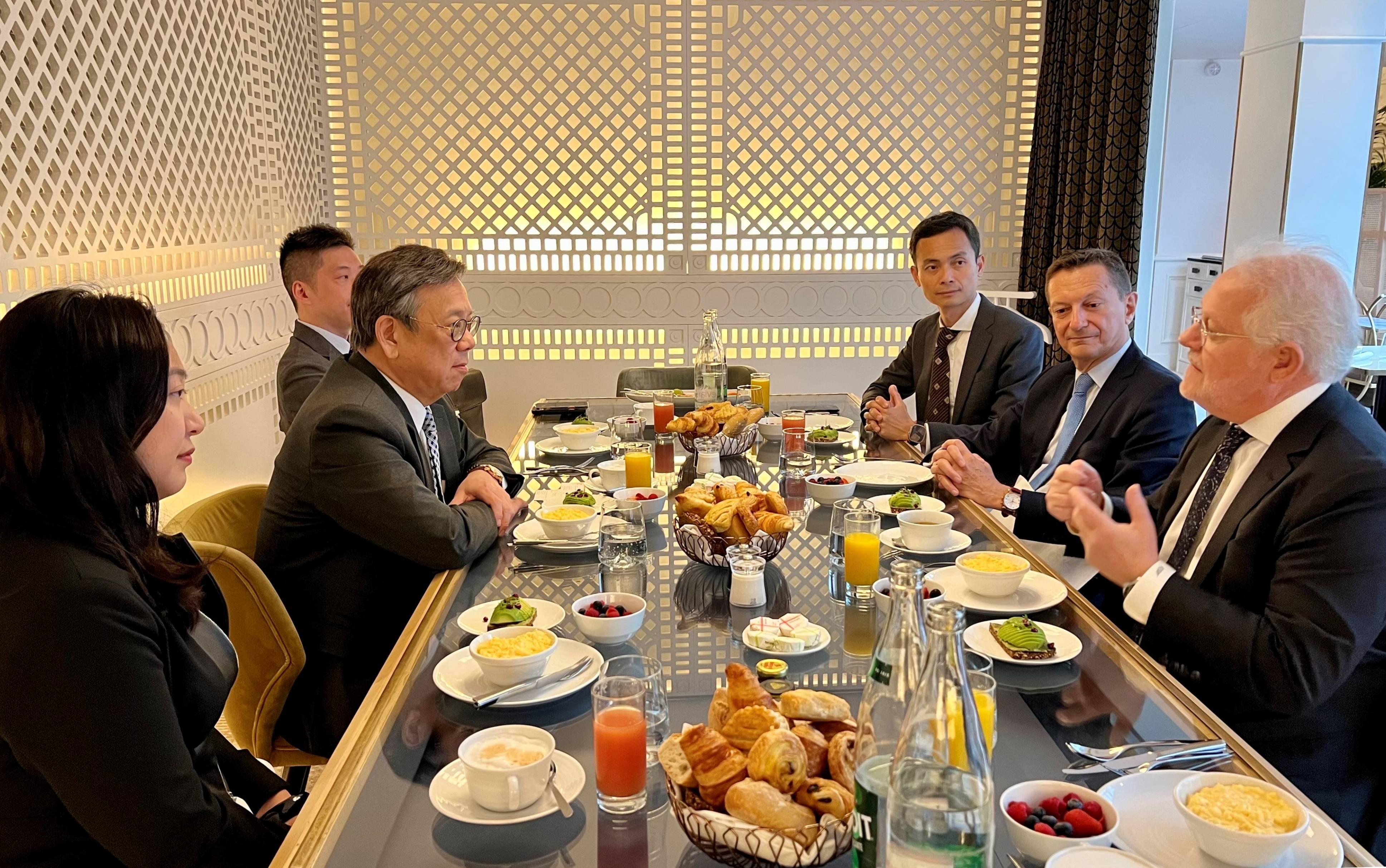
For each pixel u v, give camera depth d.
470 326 1.92
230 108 3.68
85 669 1.00
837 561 1.54
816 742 0.89
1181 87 7.11
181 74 3.27
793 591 1.56
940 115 4.82
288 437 1.83
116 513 1.07
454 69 4.72
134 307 1.09
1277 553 1.39
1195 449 1.74
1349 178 3.69
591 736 1.13
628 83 4.84
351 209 4.87
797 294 4.93
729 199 4.89
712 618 1.45
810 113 4.80
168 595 1.14
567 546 1.79
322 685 1.80
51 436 1.02
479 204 4.88
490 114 4.77
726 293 4.93
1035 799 0.94
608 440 2.69
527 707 1.19
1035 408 2.49
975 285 3.04
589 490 2.17
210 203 3.50
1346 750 1.41
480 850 0.92
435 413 2.25
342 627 1.81
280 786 1.45
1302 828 0.85
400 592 1.82
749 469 2.39
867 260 4.98
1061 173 4.50
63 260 2.59
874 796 0.79
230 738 2.41
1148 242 4.50
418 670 1.30
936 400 3.11
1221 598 1.34
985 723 0.96
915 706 0.77
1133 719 1.14
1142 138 4.03
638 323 4.95
